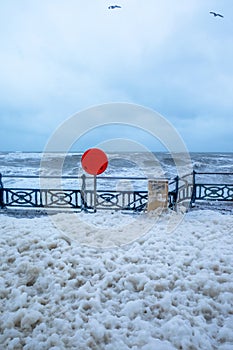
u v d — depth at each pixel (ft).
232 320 8.02
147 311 8.39
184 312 8.23
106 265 11.12
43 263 10.85
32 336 7.38
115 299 9.07
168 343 7.02
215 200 23.41
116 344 7.03
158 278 10.08
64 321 7.86
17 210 21.11
